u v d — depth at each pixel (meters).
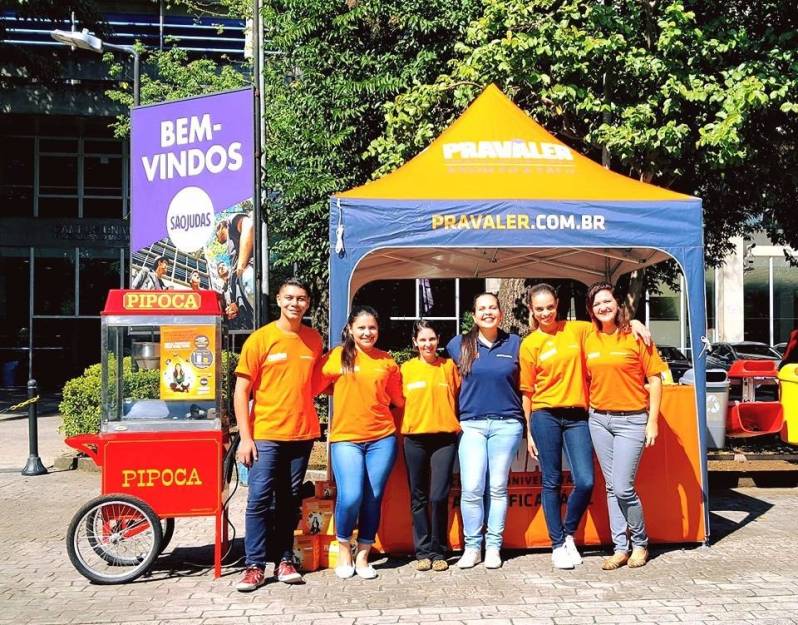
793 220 13.70
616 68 10.52
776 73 10.34
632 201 6.71
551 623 4.89
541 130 7.58
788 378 9.68
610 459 6.07
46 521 7.93
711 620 4.92
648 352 5.99
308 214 13.69
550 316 6.06
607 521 6.59
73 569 6.20
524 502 6.57
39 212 28.59
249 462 5.62
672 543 6.68
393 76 13.04
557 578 5.82
